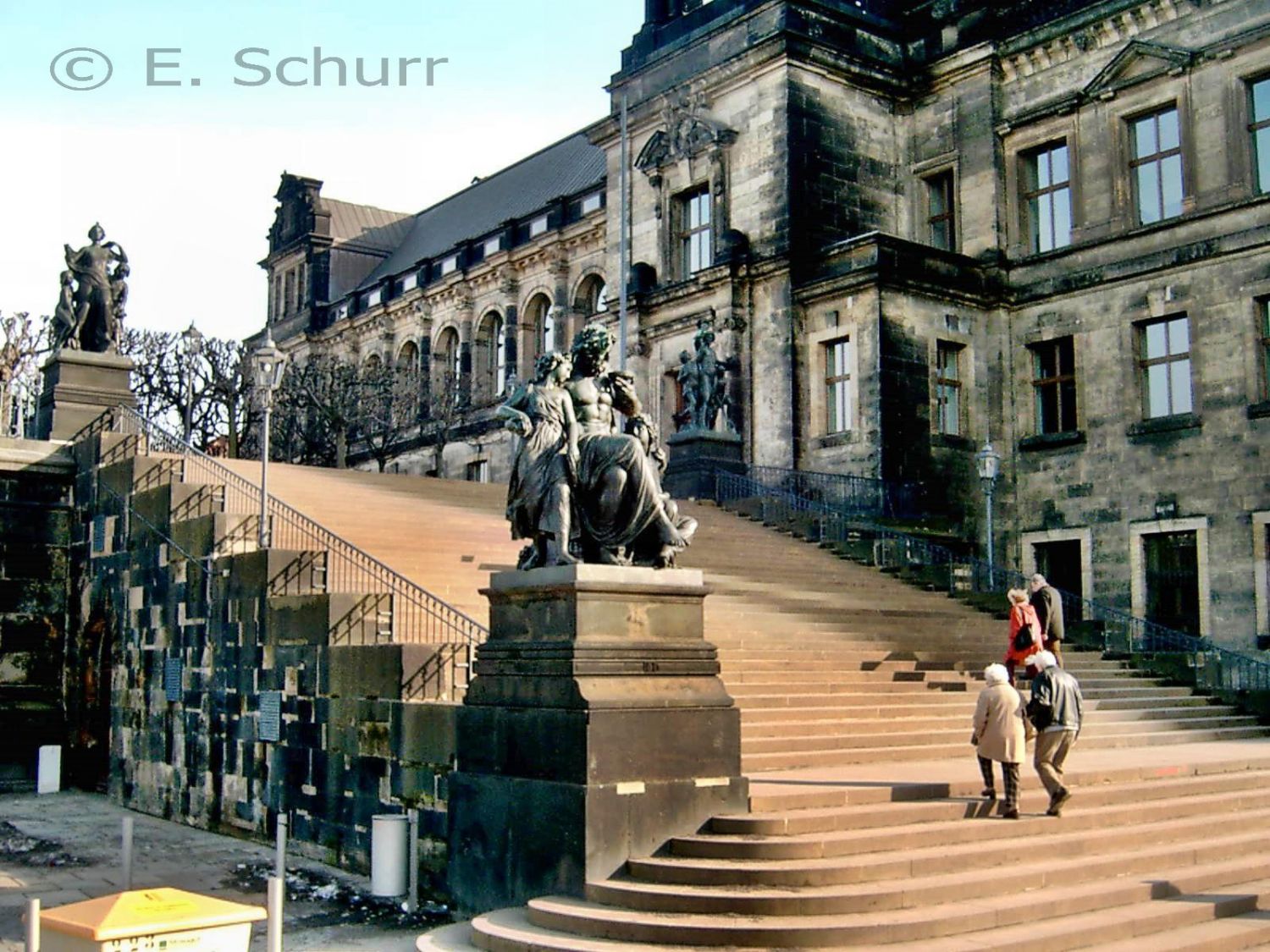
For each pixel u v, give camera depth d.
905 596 29.91
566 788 14.27
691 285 43.38
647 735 14.59
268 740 22.06
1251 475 34.62
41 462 31.23
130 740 27.64
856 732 20.41
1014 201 41.50
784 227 41.47
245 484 26.45
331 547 24.64
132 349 56.38
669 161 45.94
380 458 65.06
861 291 38.78
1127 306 37.97
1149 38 38.19
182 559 25.86
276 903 10.76
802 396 40.47
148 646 27.05
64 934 8.30
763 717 20.08
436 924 15.85
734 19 44.06
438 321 71.81
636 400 16.81
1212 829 16.78
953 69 43.03
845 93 43.38
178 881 18.73
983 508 39.97
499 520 29.23
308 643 21.11
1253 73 35.59
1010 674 19.94
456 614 19.05
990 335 40.88
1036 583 23.09
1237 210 35.47
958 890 13.53
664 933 12.58
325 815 20.20
